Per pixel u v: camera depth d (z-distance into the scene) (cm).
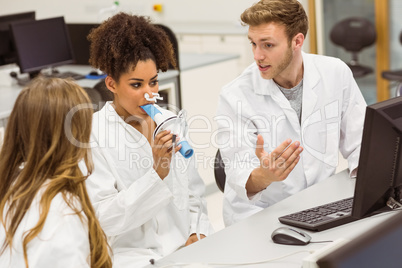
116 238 173
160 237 182
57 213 123
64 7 710
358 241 82
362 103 208
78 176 128
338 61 206
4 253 128
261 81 198
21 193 126
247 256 146
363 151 145
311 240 151
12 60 429
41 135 126
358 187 150
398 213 89
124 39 164
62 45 412
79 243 124
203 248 154
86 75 396
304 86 200
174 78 382
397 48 511
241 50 542
